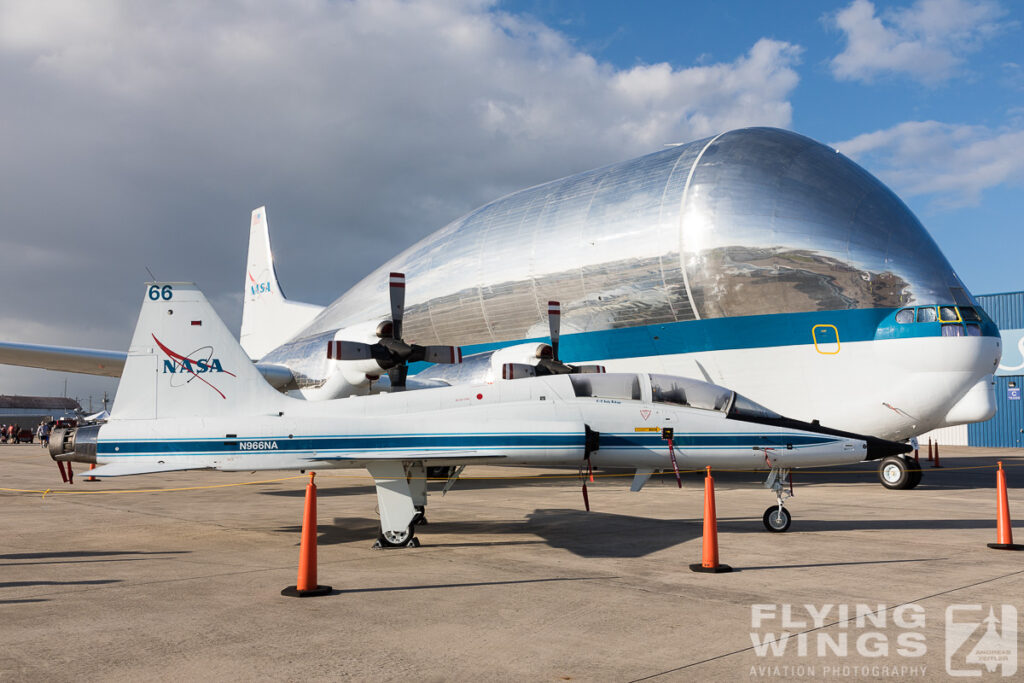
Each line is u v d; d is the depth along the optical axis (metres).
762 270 17.78
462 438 9.77
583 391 10.74
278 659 4.65
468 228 25.66
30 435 62.09
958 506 13.42
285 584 6.91
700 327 18.73
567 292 21.55
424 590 6.65
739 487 17.84
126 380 10.38
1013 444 39.12
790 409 17.67
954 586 6.75
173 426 9.98
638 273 19.83
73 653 4.77
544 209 23.30
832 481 19.61
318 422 9.79
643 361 19.88
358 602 6.19
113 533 10.31
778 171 18.67
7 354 18.08
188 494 16.22
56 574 7.41
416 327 25.70
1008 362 39.44
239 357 10.59
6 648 4.88
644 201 20.30
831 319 17.16
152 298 10.56
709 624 5.50
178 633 5.24
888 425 16.70
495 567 7.77
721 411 10.66
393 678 4.29
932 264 17.03
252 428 9.77
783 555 8.39
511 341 23.30
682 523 11.21
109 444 9.98
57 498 15.27
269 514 12.46
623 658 4.69
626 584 6.89
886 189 18.72
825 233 17.48
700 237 18.69
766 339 17.81
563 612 5.85
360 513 12.53
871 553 8.50
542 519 11.73
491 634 5.22
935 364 16.02
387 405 10.70
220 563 8.03
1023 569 7.53
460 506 13.65
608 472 22.80
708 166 19.48
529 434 9.84
